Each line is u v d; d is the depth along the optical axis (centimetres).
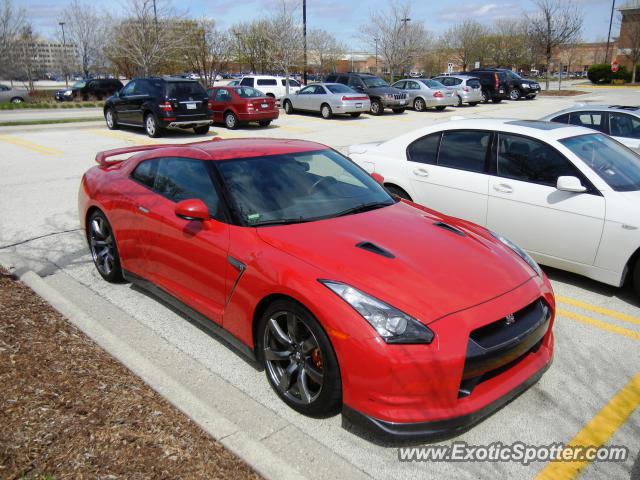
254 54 4112
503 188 525
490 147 548
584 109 891
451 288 295
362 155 652
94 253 505
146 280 435
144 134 1595
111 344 361
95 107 2794
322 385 290
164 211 404
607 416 317
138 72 3047
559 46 4369
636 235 446
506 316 289
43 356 332
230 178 380
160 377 322
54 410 277
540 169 509
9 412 270
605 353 388
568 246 488
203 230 364
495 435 299
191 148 427
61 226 673
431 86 2534
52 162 1102
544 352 325
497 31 6331
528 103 3011
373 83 2405
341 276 292
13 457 239
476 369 275
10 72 3703
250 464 254
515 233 523
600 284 512
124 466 242
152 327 413
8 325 368
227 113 1798
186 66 3356
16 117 2114
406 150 615
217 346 388
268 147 431
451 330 271
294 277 296
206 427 277
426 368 263
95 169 530
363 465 274
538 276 337
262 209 363
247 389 336
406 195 611
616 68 4794
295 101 2298
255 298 319
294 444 285
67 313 407
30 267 533
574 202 478
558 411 321
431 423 266
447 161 577
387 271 299
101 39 4203
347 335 270
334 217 370
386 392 264
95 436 260
